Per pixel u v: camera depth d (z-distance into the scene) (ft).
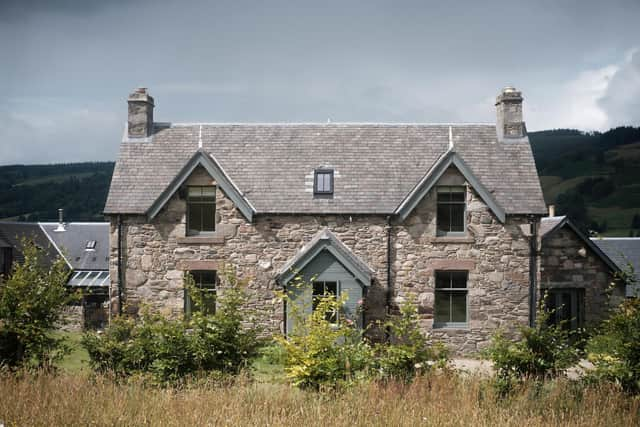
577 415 43.39
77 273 144.97
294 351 50.44
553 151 495.41
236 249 78.69
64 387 47.01
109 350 51.47
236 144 86.02
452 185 79.10
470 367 69.00
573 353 51.93
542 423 42.32
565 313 86.07
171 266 78.54
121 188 80.69
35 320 54.49
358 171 82.84
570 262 85.35
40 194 406.62
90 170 503.20
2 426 39.09
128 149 84.74
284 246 78.79
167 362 50.39
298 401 45.96
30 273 56.65
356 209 78.95
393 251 78.84
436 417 42.37
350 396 45.70
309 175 82.33
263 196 80.28
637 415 44.32
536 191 81.05
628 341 50.19
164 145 85.56
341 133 87.45
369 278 74.84
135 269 78.54
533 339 50.83
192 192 79.30
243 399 45.47
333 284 75.72
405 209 78.18
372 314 78.33
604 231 298.15
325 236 75.51
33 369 51.26
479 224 78.84
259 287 78.54
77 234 154.40
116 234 78.69
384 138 86.94
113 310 78.28
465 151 85.10
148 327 51.98
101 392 45.96
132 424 40.68
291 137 86.94
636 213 318.86
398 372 50.31
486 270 78.79
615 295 85.30
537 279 79.10
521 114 86.38
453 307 79.20
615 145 465.06
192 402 44.24
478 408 44.04
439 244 78.79
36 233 152.35
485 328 78.54
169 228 78.59
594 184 369.91
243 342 52.65
